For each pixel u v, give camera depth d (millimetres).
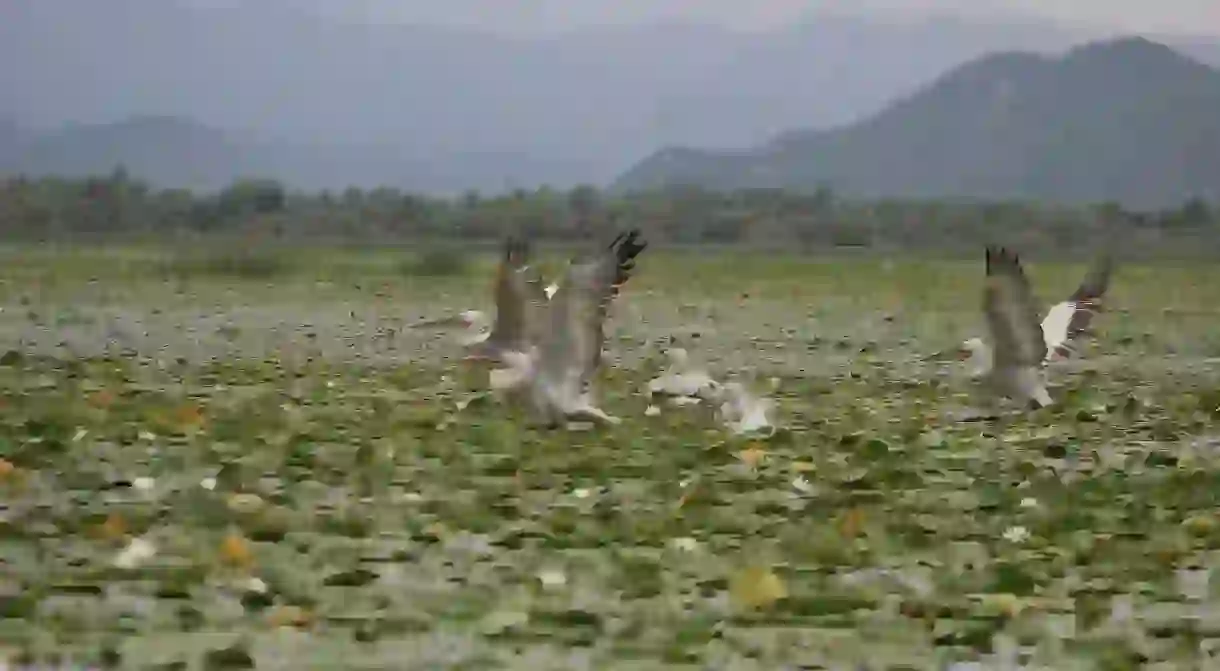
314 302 79125
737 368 51469
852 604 22922
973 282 112562
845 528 26922
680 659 20719
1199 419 40625
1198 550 26750
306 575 24172
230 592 23188
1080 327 37969
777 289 99688
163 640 21047
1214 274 129125
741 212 164750
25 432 35250
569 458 32625
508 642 21219
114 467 31641
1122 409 42062
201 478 30844
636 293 92625
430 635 21422
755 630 21984
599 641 21266
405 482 30625
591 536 26469
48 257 117062
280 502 28781
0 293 82000
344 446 34312
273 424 36656
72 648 20656
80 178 167500
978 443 36500
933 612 22719
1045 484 30844
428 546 25906
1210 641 21812
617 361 52094
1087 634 22062
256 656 20500
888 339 63562
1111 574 25031
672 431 36594
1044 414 40188
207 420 37125
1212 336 67812
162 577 23750
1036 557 26000
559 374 32938
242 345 56688
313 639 21219
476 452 33438
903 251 155250
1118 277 122312
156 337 59281
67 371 46906
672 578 24250
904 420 39750
